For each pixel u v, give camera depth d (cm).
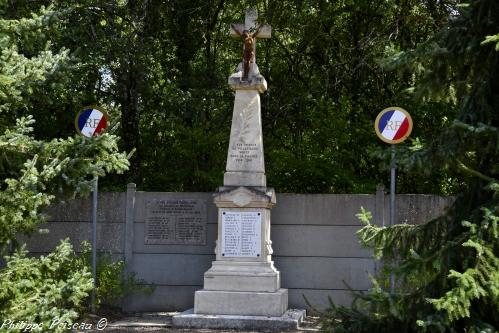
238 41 1830
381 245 625
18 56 673
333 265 1230
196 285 1252
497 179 596
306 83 1769
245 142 1187
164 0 1700
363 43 1572
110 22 1636
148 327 1074
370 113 1678
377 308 582
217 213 1260
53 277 667
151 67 1692
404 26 1636
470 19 614
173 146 1648
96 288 1167
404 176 1468
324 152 1481
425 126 1466
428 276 573
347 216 1233
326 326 619
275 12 1600
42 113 1627
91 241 1263
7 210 589
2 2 740
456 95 670
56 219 1270
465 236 557
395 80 1639
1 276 597
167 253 1261
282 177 1458
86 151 664
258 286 1121
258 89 1205
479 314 561
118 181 1661
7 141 641
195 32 1797
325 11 1593
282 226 1247
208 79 1766
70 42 1537
